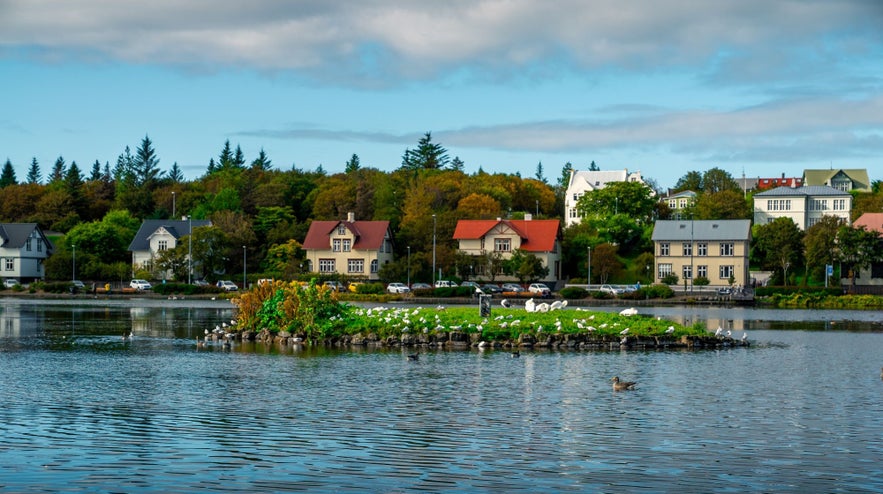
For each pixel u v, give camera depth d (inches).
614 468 1103.0
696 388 1674.5
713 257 6274.6
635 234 7071.9
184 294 5876.0
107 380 1749.5
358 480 1048.2
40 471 1072.2
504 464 1117.7
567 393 1608.0
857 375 1861.5
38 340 2549.2
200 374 1836.9
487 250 6496.1
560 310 2723.9
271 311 2588.6
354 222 6791.3
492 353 2219.5
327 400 1529.3
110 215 7775.6
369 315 2571.4
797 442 1235.2
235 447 1192.2
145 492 997.2
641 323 2517.2
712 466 1114.7
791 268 6505.9
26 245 6953.7
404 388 1656.0
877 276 6122.1
